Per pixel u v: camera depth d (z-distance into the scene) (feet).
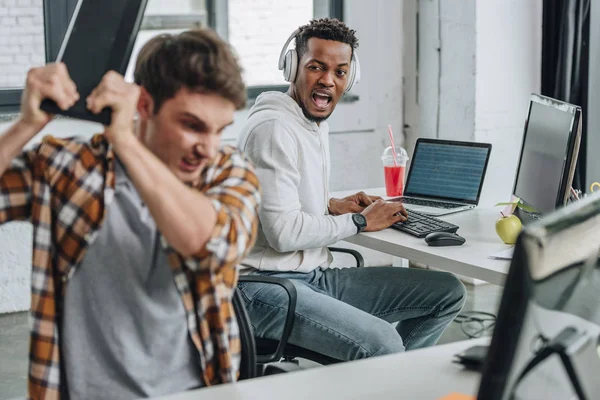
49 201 4.56
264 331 7.68
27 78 4.23
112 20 4.55
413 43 14.89
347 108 14.66
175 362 4.77
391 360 4.97
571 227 3.31
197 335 4.74
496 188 14.16
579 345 3.52
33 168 4.61
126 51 4.48
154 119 4.42
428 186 10.12
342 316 7.45
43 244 4.56
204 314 4.70
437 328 8.45
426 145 10.30
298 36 8.45
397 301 8.43
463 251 7.72
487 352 3.25
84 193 4.54
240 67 4.43
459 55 13.99
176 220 4.18
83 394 4.73
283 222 7.80
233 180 4.70
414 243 8.00
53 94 4.18
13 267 13.01
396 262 10.28
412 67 14.98
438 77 14.48
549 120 8.63
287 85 14.48
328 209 9.16
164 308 4.67
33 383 4.62
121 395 4.72
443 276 8.48
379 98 14.94
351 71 8.63
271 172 7.85
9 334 12.23
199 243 4.29
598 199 3.57
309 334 7.50
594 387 3.64
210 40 4.37
